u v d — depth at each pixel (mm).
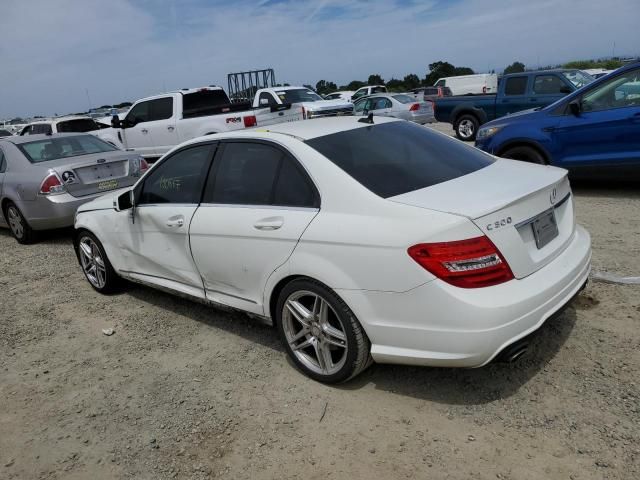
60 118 16047
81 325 4863
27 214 7648
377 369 3533
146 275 4812
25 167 7715
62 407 3572
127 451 3049
